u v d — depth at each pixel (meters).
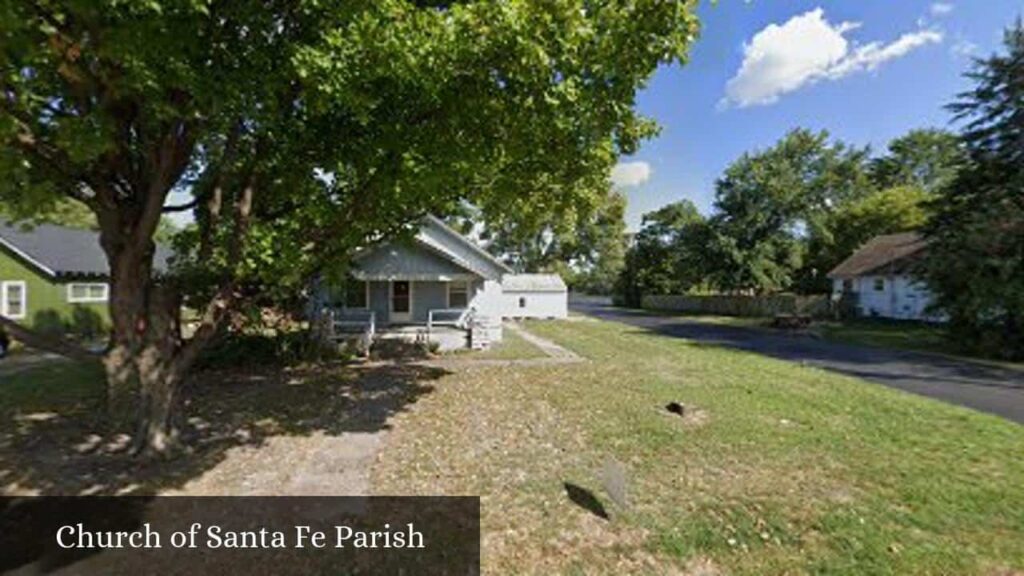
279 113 5.47
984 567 4.07
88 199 5.98
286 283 7.00
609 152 7.25
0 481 5.67
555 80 5.53
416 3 6.02
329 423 8.09
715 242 38.62
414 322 19.02
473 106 5.86
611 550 4.33
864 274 32.84
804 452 6.59
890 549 4.31
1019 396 10.69
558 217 10.79
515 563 4.16
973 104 18.75
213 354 13.27
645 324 30.39
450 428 7.78
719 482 5.64
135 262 6.27
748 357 15.77
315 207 7.11
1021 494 5.34
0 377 11.95
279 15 5.00
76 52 4.07
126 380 6.73
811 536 4.53
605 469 5.35
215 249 6.79
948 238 18.05
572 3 4.98
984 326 17.05
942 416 8.47
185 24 4.04
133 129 5.70
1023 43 17.78
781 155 38.78
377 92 5.57
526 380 11.70
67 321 19.59
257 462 6.33
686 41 5.67
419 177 6.41
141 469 6.03
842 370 13.88
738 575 4.00
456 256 18.77
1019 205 16.98
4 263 18.31
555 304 39.16
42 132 5.00
